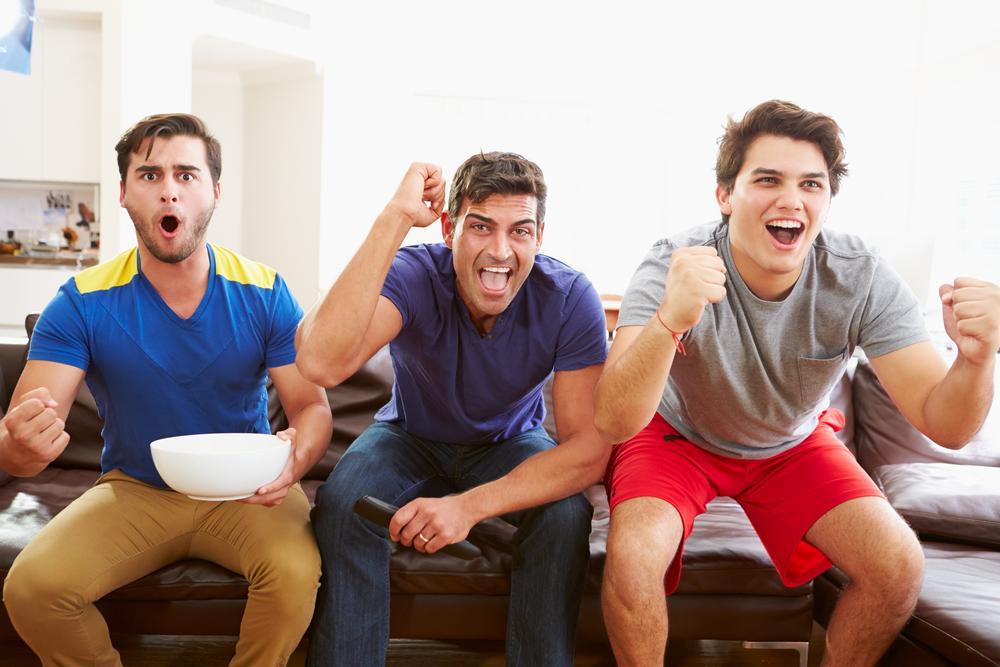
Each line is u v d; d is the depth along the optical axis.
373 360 2.22
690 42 7.34
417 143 7.60
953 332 1.35
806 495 1.60
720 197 1.59
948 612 1.43
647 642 1.45
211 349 1.64
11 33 2.80
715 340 1.55
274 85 7.01
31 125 5.66
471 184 1.52
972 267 5.56
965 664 1.35
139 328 1.61
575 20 7.43
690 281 1.30
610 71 7.48
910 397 1.49
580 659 1.98
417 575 1.63
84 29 5.65
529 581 1.54
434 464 1.80
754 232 1.48
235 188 7.32
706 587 1.66
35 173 5.70
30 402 1.40
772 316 1.55
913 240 3.67
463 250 1.54
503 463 1.73
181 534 1.57
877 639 1.50
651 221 7.75
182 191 1.57
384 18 7.04
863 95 6.50
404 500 1.70
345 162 6.88
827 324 1.56
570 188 7.75
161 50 5.68
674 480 1.59
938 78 5.88
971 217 5.57
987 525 1.78
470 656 2.01
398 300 1.58
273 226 7.09
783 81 7.00
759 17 7.05
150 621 1.60
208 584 1.58
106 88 5.52
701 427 1.66
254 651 1.51
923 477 1.97
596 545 1.69
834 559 1.54
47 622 1.43
